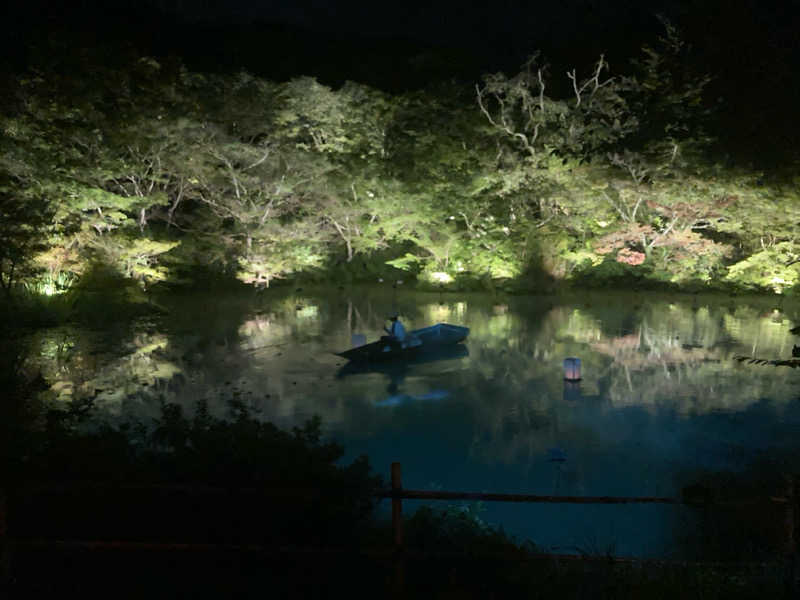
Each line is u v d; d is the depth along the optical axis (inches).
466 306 813.2
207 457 159.9
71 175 779.4
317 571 146.6
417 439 324.5
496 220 1074.1
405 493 143.7
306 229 1027.9
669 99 970.1
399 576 140.0
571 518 232.5
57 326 632.4
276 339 589.6
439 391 413.4
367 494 146.1
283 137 1110.4
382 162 1163.9
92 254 783.7
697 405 381.4
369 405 382.6
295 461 156.4
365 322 689.6
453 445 315.3
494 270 949.8
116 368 467.5
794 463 283.4
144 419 346.3
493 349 546.3
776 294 879.1
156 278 878.4
